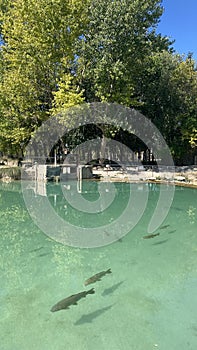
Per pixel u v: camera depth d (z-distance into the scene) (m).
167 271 5.29
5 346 3.24
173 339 3.36
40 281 4.89
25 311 3.95
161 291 4.52
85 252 6.34
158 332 3.49
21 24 18.12
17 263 5.68
